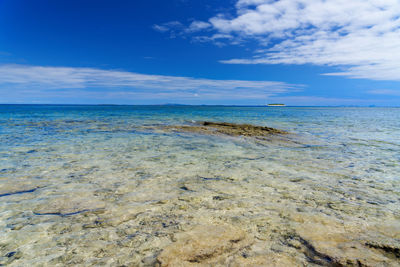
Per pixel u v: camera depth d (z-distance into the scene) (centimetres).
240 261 271
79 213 411
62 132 1639
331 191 523
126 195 495
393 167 741
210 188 539
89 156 871
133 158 845
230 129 1875
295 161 818
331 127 2241
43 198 476
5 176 616
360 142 1277
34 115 4350
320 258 276
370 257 277
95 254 295
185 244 308
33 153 914
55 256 292
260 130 1820
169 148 1052
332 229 350
